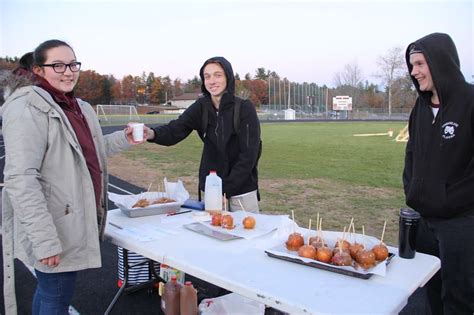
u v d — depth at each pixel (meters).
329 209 6.72
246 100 3.07
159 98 93.31
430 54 2.32
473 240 2.31
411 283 1.74
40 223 1.94
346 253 1.90
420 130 2.54
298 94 84.94
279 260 2.00
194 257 2.04
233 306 2.42
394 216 6.29
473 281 2.35
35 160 1.97
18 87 2.07
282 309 1.57
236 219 2.66
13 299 2.38
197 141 21.20
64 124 2.07
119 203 2.83
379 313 1.46
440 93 2.32
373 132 29.56
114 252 4.65
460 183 2.33
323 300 1.56
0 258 4.31
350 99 66.56
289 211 6.56
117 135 2.90
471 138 2.29
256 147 3.03
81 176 2.15
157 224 2.64
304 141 21.39
